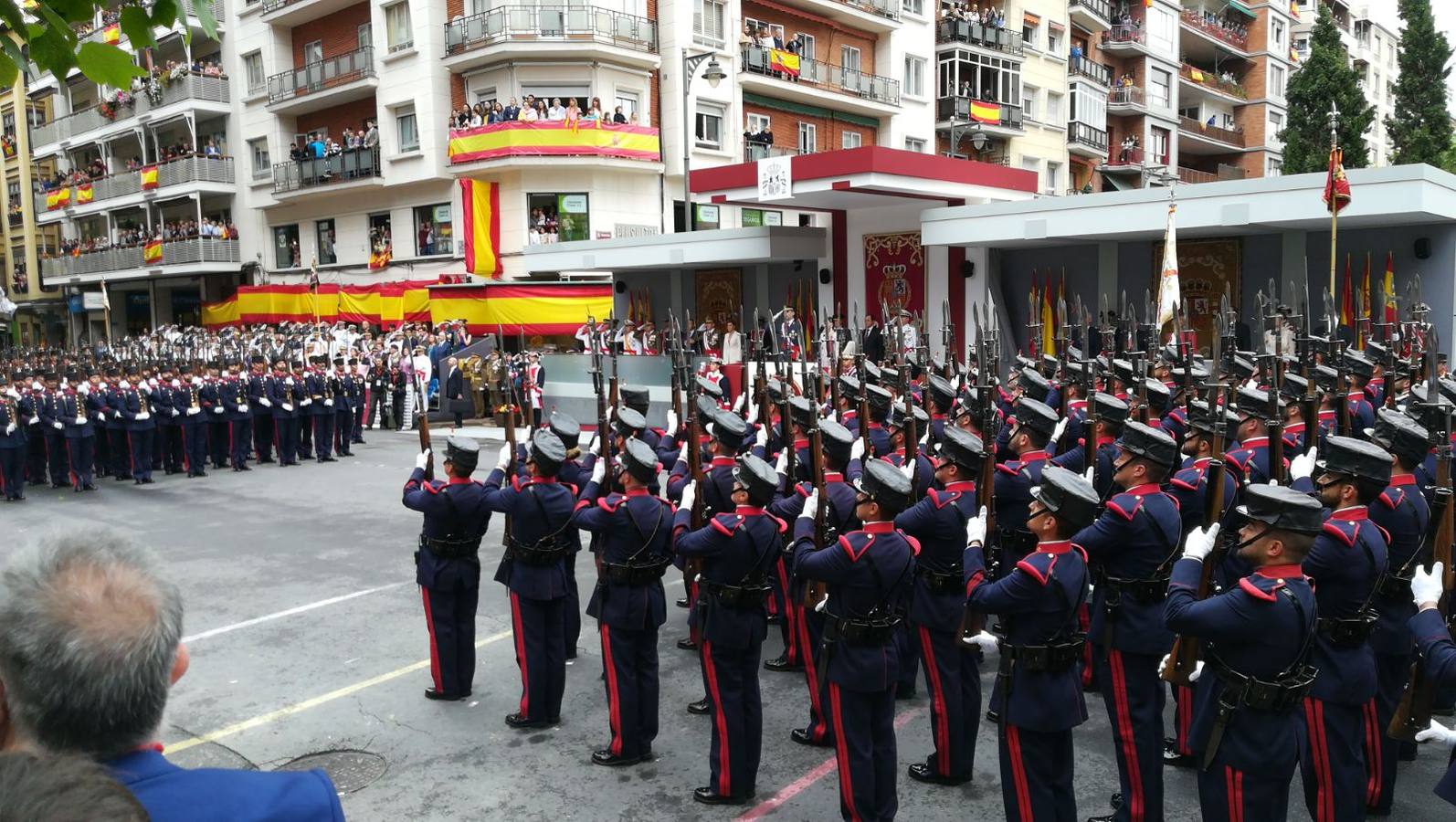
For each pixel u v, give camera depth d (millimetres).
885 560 5332
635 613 6484
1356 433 9648
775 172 23062
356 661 8602
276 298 37531
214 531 13875
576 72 32094
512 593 7180
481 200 32375
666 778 6441
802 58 37156
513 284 29406
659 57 33375
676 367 10320
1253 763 4445
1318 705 5121
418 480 7656
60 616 1979
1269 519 4387
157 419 18719
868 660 5367
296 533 13586
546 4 31641
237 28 40062
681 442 10297
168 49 43000
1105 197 20516
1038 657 5066
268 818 2139
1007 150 43656
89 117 46625
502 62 31969
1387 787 5746
